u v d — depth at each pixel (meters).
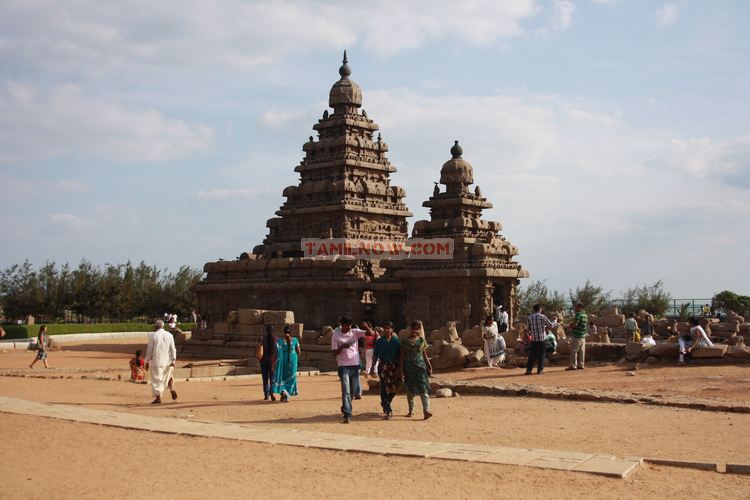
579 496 12.54
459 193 63.28
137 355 36.03
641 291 86.88
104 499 12.55
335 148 71.44
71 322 105.06
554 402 23.52
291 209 70.50
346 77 73.56
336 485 13.32
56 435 18.03
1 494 12.83
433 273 57.03
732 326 52.78
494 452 15.64
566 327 53.53
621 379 28.33
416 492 12.84
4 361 50.44
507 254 58.31
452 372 34.72
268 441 17.08
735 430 18.41
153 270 105.62
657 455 15.83
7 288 99.12
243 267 66.31
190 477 13.95
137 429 18.78
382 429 19.48
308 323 62.28
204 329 54.62
